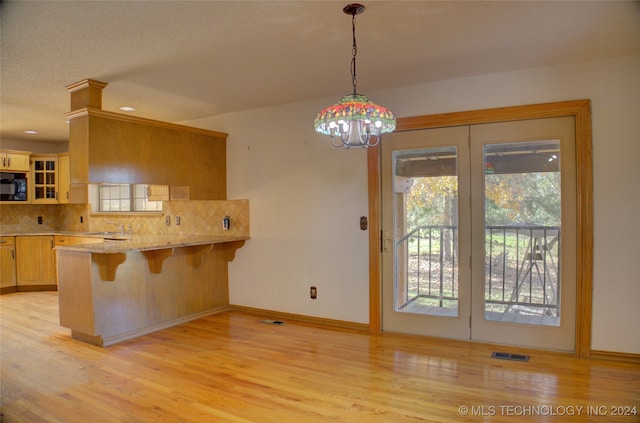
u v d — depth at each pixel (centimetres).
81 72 338
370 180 406
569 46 295
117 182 381
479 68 343
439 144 381
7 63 313
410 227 397
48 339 392
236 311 497
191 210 535
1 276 610
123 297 392
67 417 244
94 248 371
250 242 487
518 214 357
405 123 390
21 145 672
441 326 386
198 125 528
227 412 249
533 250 352
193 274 464
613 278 322
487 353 344
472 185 371
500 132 359
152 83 371
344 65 331
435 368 313
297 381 292
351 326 421
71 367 321
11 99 414
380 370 311
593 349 329
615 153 320
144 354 350
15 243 623
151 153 414
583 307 330
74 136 371
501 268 364
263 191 476
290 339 387
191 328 427
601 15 246
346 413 246
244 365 323
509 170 359
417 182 393
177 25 253
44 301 557
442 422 235
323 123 245
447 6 234
